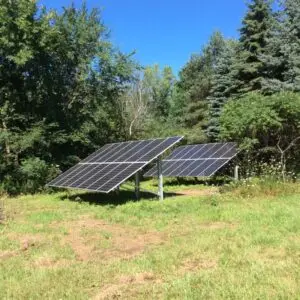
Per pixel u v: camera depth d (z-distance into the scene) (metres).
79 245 9.28
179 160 22.78
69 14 24.84
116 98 27.94
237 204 13.21
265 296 5.71
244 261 7.36
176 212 12.55
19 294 6.45
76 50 24.91
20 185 21.05
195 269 7.20
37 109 23.81
